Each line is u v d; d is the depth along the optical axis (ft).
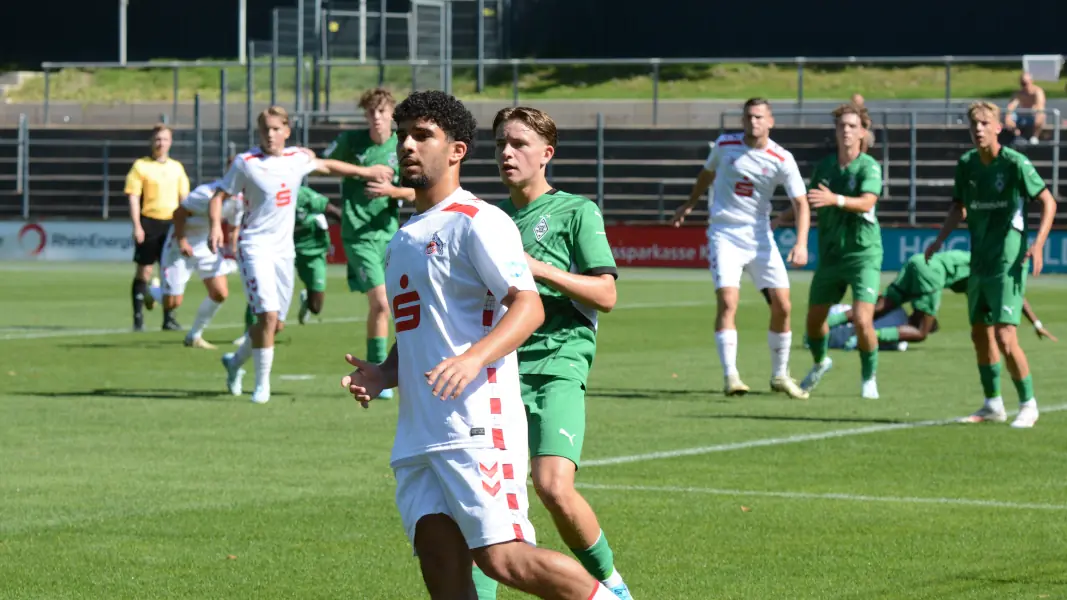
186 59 627.46
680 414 143.23
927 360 197.57
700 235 400.26
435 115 55.52
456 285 54.44
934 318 209.87
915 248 382.22
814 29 563.48
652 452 119.65
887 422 138.10
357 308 279.08
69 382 166.30
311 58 482.28
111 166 466.29
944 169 419.74
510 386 54.75
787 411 145.89
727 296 155.74
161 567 80.28
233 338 222.28
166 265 227.81
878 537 88.07
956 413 144.77
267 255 148.46
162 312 267.80
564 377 67.97
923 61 448.65
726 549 84.84
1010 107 409.49
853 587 76.07
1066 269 374.43
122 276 364.58
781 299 156.56
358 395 58.13
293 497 100.27
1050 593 74.69
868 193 152.46
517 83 479.41
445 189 56.03
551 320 69.51
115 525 91.04
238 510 95.81
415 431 54.70
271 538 87.66
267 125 145.79
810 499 99.76
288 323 246.47
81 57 630.33
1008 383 170.50
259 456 117.08
